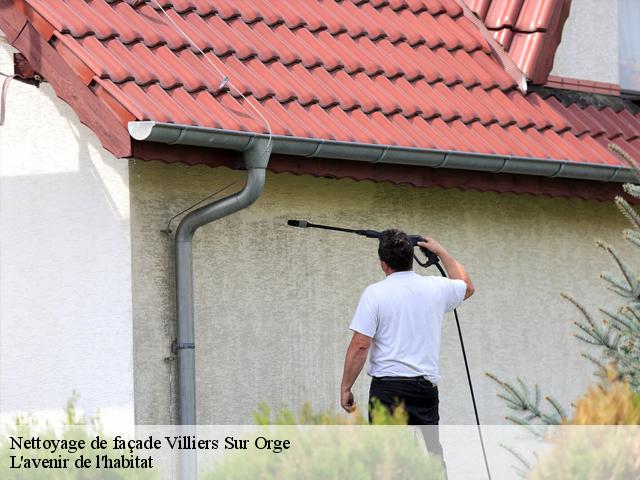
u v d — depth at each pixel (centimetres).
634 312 1900
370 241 2475
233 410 2266
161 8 2309
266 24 2456
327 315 2403
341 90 2381
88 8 2205
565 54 2956
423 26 2733
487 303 2644
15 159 2300
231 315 2278
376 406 1672
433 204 2578
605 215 2869
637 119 2953
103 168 2205
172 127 1980
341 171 2288
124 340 2169
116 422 2172
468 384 2602
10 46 2300
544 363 2720
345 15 2627
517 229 2706
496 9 2792
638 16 3131
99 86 2020
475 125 2519
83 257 2225
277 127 2153
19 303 2295
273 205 2350
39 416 2270
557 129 2659
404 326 2081
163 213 2209
